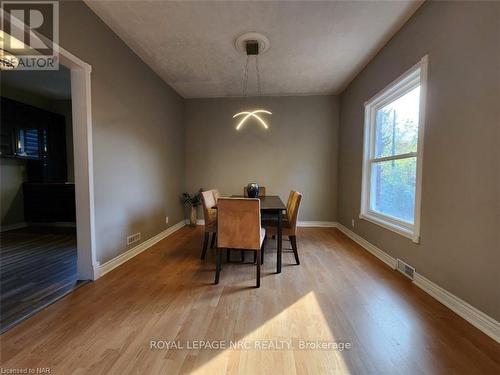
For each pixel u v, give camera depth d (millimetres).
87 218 2285
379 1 2170
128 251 2955
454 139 1826
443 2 1932
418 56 2254
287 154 4875
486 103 1565
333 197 4844
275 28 2570
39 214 4555
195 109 4984
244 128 4914
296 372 1277
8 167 4352
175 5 2213
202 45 2908
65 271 2539
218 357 1377
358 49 3010
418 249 2258
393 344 1482
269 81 4082
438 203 1995
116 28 2562
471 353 1401
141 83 3244
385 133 3121
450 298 1866
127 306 1894
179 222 4766
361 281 2359
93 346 1450
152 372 1271
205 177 5031
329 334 1576
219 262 2336
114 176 2660
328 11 2305
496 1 1498
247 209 2238
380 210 3223
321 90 4543
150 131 3523
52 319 1711
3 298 1992
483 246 1590
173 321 1708
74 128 2229
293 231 2857
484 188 1581
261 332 1598
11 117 4074
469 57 1692
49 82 3975
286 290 2178
